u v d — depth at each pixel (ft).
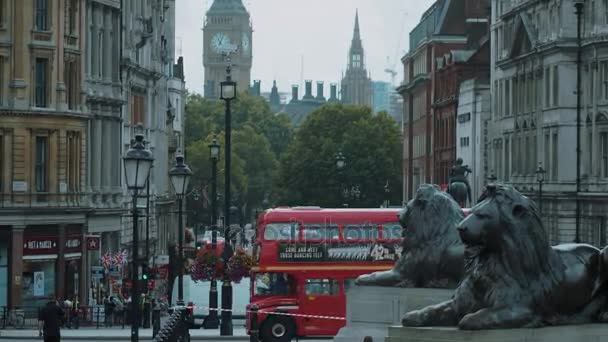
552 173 392.88
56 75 293.23
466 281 101.96
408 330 102.37
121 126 340.39
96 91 321.93
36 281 285.64
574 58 387.96
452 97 558.15
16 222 281.13
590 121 377.71
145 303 252.42
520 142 428.97
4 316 261.24
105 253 318.45
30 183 286.25
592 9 378.32
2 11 285.64
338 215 204.85
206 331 232.53
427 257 135.33
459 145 522.47
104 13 326.85
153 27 424.05
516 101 433.48
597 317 102.22
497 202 99.66
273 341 204.95
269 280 206.08
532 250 99.86
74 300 261.24
